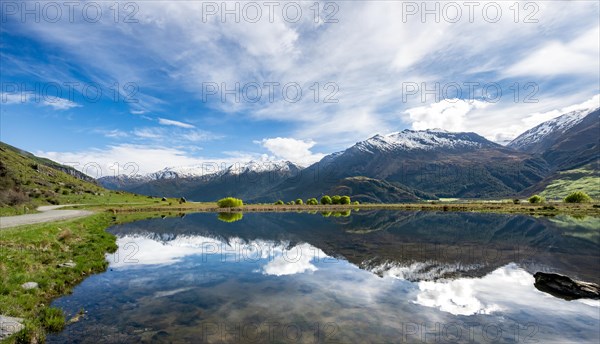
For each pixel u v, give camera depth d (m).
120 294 17.36
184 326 13.09
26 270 17.97
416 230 49.78
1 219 40.53
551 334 12.57
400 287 19.03
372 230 50.12
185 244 35.75
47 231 29.12
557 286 18.50
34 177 109.50
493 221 63.94
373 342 11.62
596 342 11.91
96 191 134.75
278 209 114.19
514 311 15.11
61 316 13.69
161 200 145.88
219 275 21.81
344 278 21.12
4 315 12.50
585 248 32.62
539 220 63.25
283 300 16.52
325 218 76.31
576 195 115.81
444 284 19.75
